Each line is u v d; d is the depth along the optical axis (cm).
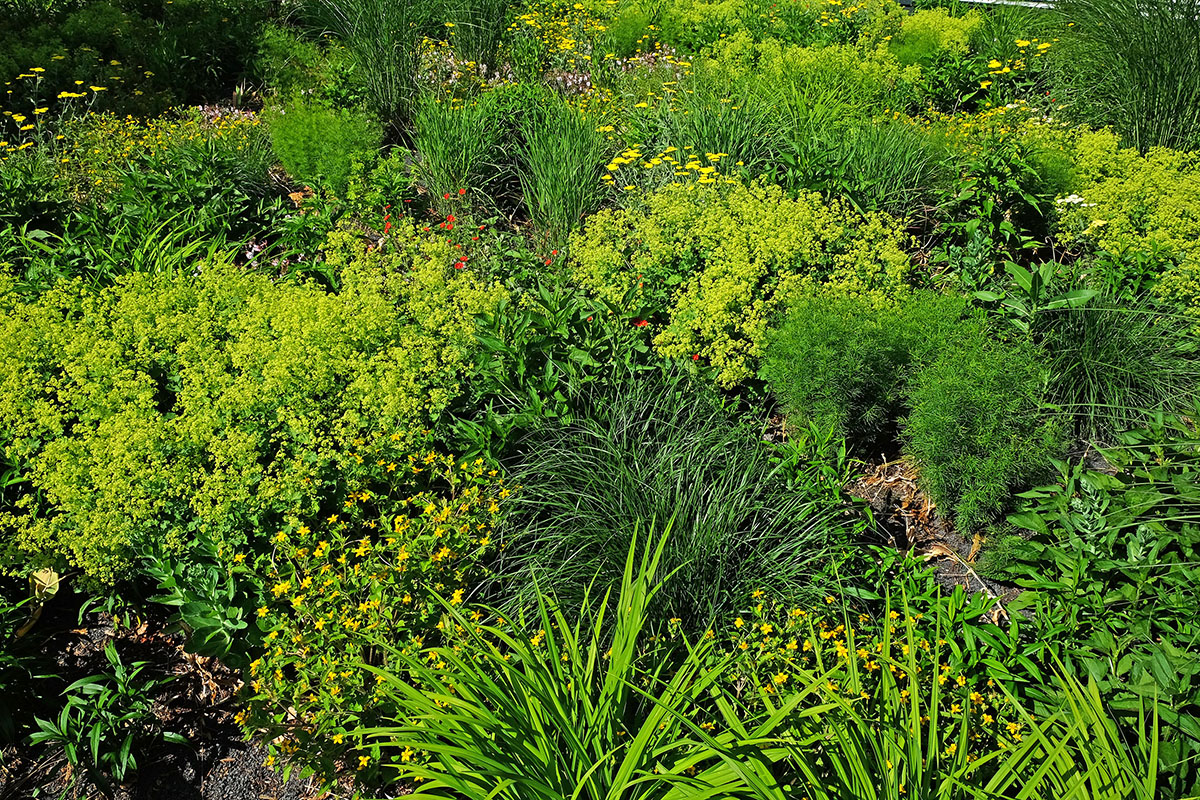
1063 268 495
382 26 750
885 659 248
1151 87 666
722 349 429
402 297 466
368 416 376
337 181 596
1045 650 305
